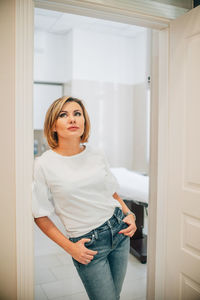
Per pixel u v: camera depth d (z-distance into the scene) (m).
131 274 2.63
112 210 1.58
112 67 5.14
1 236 1.40
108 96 5.15
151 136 1.96
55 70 5.11
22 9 1.37
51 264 2.82
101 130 5.13
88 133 1.63
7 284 1.42
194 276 1.62
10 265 1.42
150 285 1.97
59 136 1.52
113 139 5.25
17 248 1.42
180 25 1.67
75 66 4.83
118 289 1.63
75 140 1.53
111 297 1.50
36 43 4.89
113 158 5.28
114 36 5.11
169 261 1.81
